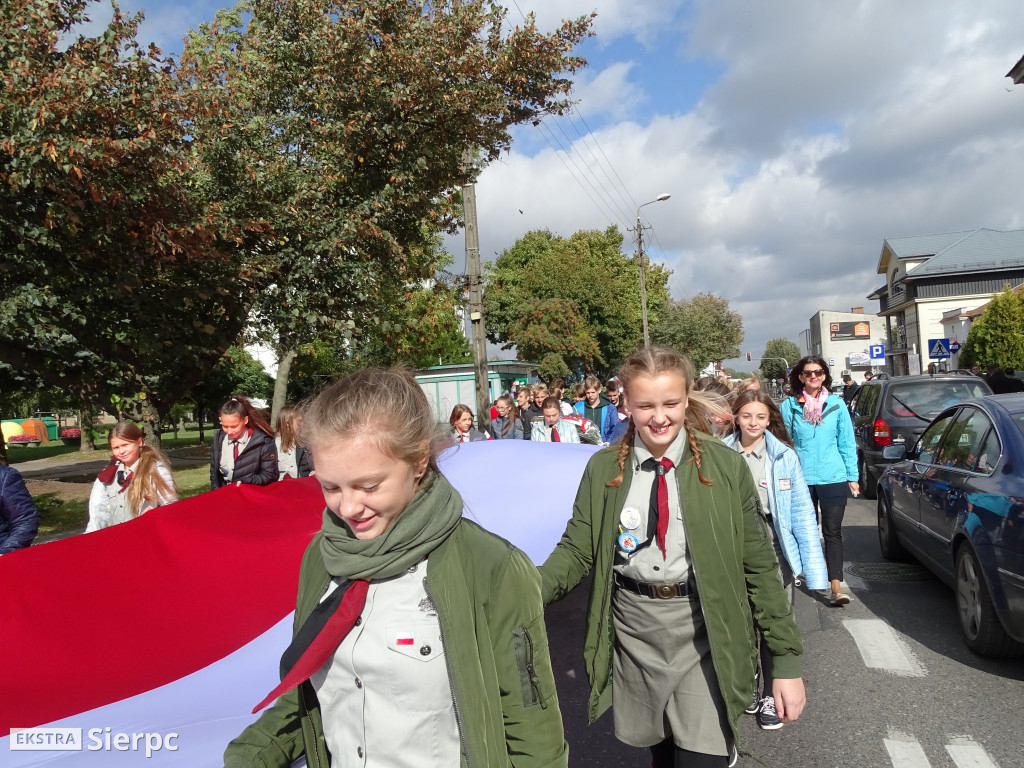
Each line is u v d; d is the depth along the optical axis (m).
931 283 51.03
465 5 11.83
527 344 39.38
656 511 2.48
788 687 2.39
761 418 4.14
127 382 11.20
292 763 1.67
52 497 15.19
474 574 1.52
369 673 1.46
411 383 1.57
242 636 3.28
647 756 3.74
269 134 12.31
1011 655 4.71
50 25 8.52
